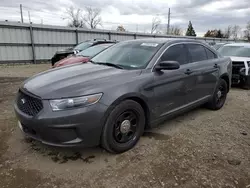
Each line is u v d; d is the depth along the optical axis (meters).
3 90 6.26
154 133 3.48
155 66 3.16
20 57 14.38
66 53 9.98
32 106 2.48
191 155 2.85
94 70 3.08
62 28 16.17
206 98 4.29
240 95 6.27
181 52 3.72
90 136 2.47
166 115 3.38
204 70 4.03
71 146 2.43
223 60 4.75
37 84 2.72
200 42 4.32
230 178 2.39
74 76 2.84
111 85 2.62
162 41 3.65
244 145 3.15
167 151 2.93
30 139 3.16
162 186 2.24
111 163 2.63
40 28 15.01
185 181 2.33
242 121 4.13
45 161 2.64
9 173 2.40
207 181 2.33
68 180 2.31
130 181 2.31
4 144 3.02
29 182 2.27
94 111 2.43
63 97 2.36
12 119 3.92
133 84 2.80
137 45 3.72
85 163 2.62
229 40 35.62
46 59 15.77
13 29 13.72
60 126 2.32
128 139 2.91
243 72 6.80
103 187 2.22
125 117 2.81
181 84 3.52
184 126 3.81
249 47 8.02
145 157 2.78
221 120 4.15
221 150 2.99
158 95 3.14
